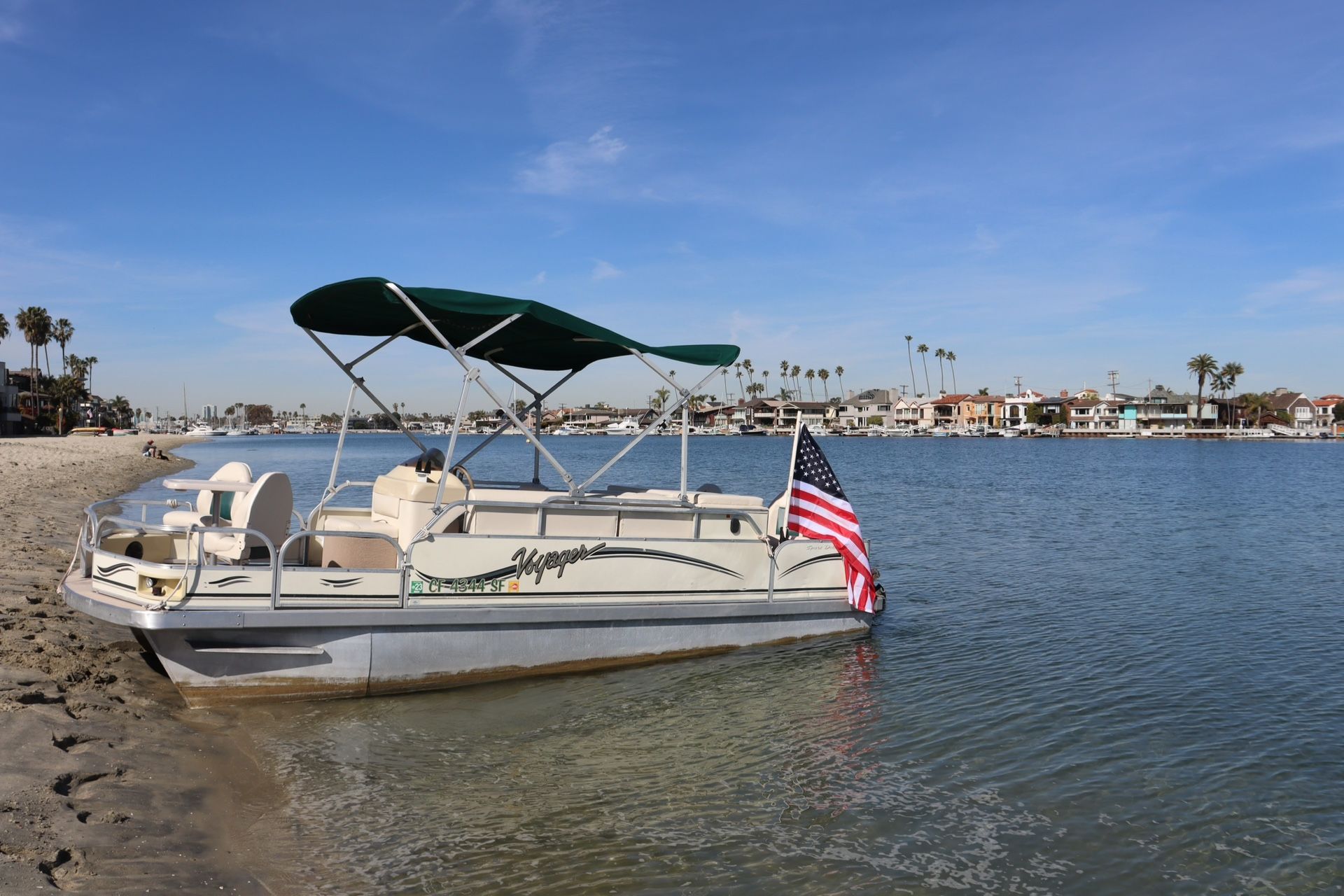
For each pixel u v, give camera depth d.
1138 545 20.05
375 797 5.87
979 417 172.75
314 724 7.02
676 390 8.90
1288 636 10.98
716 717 7.66
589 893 4.80
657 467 61.47
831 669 9.14
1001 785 6.40
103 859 4.49
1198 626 11.55
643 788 6.22
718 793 6.18
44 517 18.80
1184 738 7.38
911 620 11.82
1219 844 5.57
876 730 7.49
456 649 7.70
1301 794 6.29
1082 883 5.08
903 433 175.00
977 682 8.87
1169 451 105.50
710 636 8.99
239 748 6.48
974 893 4.95
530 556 7.96
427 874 4.91
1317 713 8.01
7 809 4.74
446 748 6.74
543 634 8.09
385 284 7.36
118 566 7.06
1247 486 43.12
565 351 9.96
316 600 7.18
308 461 69.25
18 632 8.19
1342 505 31.61
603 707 7.76
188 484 7.82
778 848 5.41
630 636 8.53
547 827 5.57
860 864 5.24
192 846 4.87
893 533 22.17
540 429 10.43
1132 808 6.05
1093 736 7.41
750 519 9.29
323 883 4.75
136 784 5.48
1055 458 84.81
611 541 8.36
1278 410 169.25
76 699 6.69
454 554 7.63
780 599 9.36
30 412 107.81
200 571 6.86
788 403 186.88
